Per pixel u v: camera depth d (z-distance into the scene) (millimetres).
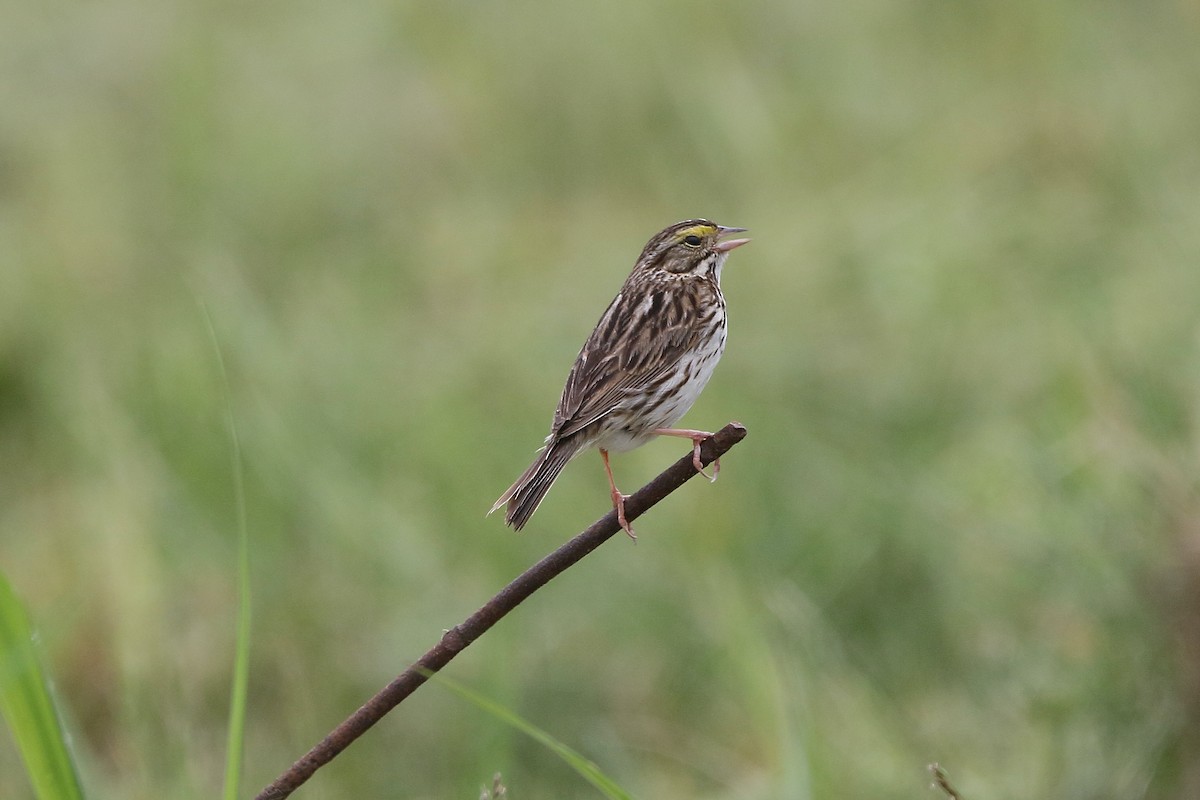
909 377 13352
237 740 5637
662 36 20000
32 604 11734
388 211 19078
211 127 20219
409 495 12711
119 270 18094
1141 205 14953
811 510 11781
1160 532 9836
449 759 10156
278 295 17078
